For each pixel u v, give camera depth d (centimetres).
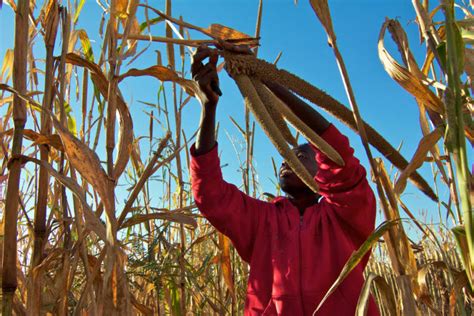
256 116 136
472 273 162
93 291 224
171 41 188
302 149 265
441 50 197
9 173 186
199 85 183
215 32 199
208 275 400
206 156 237
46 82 214
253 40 166
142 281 357
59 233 283
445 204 242
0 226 213
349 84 169
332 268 228
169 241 376
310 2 175
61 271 236
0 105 272
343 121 168
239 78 145
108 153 219
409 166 184
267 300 234
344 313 220
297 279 225
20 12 192
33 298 206
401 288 185
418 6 215
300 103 204
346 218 233
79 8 287
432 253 372
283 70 153
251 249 253
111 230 192
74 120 299
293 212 251
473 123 184
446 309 318
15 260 182
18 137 189
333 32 172
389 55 197
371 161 179
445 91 160
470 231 153
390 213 191
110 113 221
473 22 190
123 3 230
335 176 224
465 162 155
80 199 193
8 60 281
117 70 223
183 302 328
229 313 373
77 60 240
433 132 185
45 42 218
